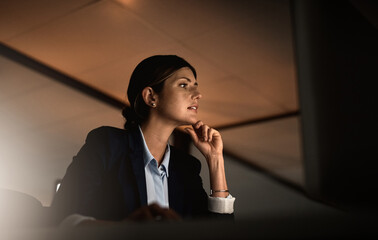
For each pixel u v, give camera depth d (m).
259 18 3.24
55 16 3.37
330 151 0.70
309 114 0.82
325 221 0.19
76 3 3.21
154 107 1.01
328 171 0.65
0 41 3.75
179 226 0.19
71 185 0.80
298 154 5.45
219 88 4.49
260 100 4.63
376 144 0.77
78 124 5.30
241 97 4.63
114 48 3.82
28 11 3.30
